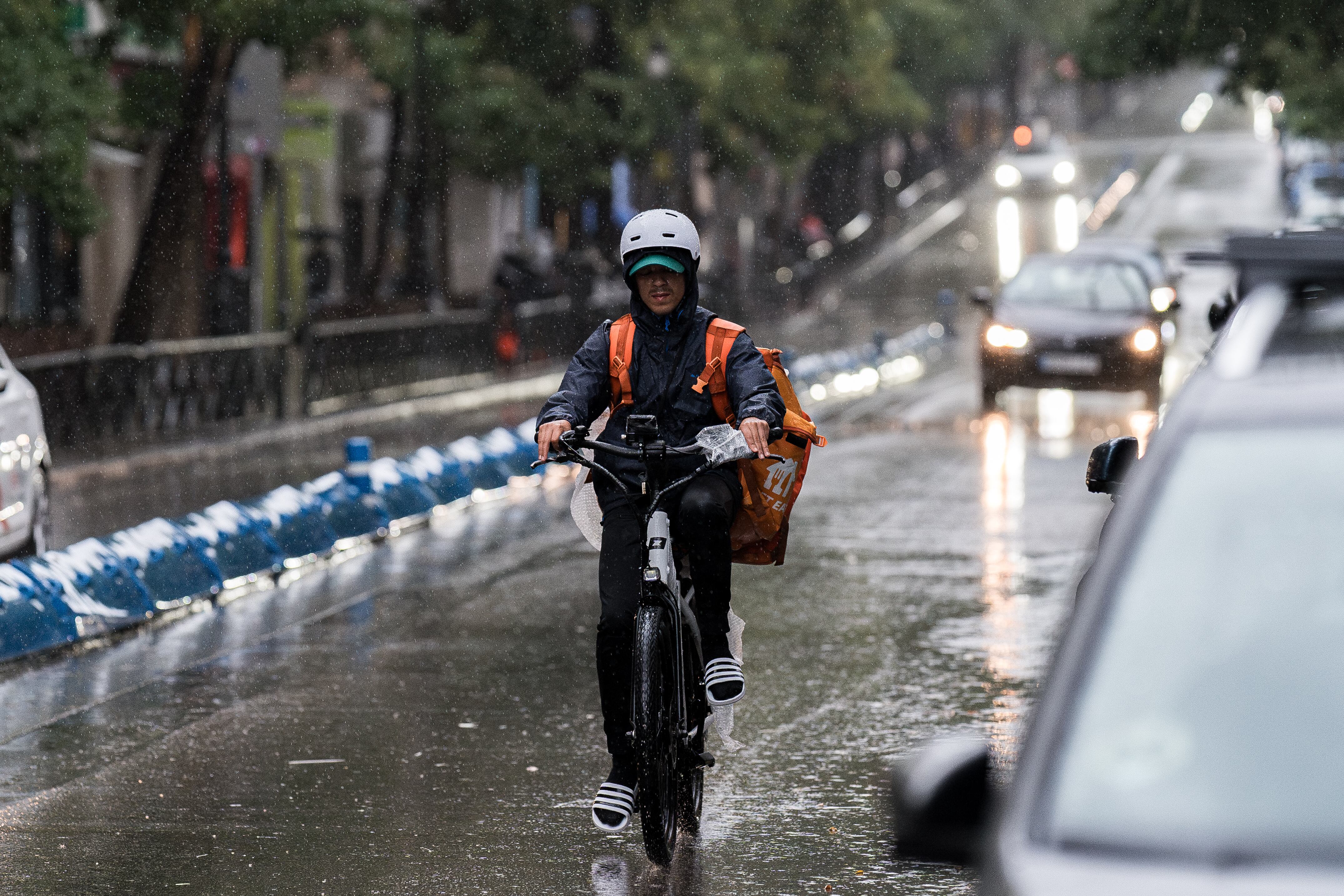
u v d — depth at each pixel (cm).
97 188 9075
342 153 12362
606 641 1677
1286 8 6675
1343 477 789
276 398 6856
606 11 10350
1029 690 2542
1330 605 765
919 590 3312
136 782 2095
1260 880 697
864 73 12538
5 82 5453
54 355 5819
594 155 10294
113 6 6456
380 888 1711
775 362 1752
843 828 1905
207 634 3000
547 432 1664
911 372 9806
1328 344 870
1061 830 730
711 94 10575
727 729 1703
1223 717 750
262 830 1900
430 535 4144
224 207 8975
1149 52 6950
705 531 1662
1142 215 19675
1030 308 6600
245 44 6838
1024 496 4538
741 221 14538
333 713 2438
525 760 2189
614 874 1753
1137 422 6309
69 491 4975
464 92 9519
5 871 1762
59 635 2880
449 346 8588
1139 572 791
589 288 10425
